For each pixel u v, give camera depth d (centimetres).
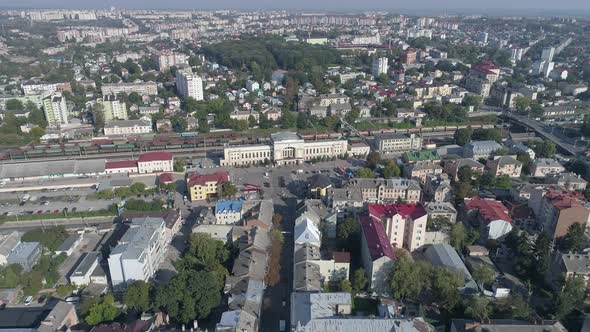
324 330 19575
